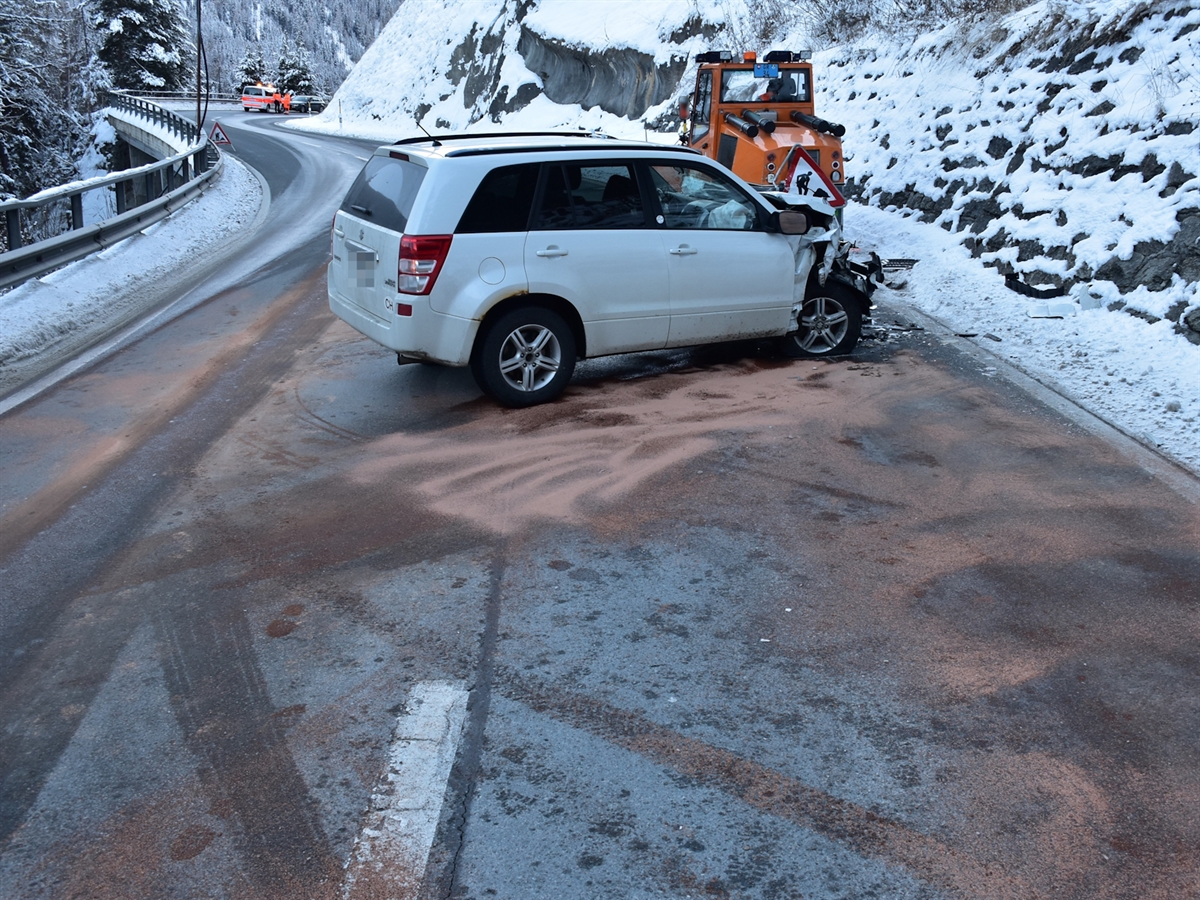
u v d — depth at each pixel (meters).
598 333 6.98
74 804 3.09
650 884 2.74
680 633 4.04
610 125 38.38
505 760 3.26
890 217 13.48
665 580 4.47
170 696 3.65
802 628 4.07
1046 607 4.21
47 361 8.77
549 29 43.03
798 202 7.74
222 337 9.30
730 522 5.05
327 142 42.69
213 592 4.41
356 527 5.05
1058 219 10.00
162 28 67.25
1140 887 2.72
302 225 17.58
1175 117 9.27
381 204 6.82
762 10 25.27
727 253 7.29
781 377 7.50
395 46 63.12
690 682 3.70
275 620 4.16
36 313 10.27
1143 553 4.68
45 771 3.25
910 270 11.26
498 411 6.82
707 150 12.73
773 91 12.38
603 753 3.29
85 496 5.53
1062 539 4.83
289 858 2.85
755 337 7.66
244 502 5.39
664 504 5.27
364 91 62.78
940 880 2.75
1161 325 7.98
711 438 6.22
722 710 3.52
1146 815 3.00
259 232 17.02
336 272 7.46
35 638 4.06
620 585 4.43
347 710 3.54
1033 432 6.28
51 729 3.47
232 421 6.79
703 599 4.30
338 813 3.03
